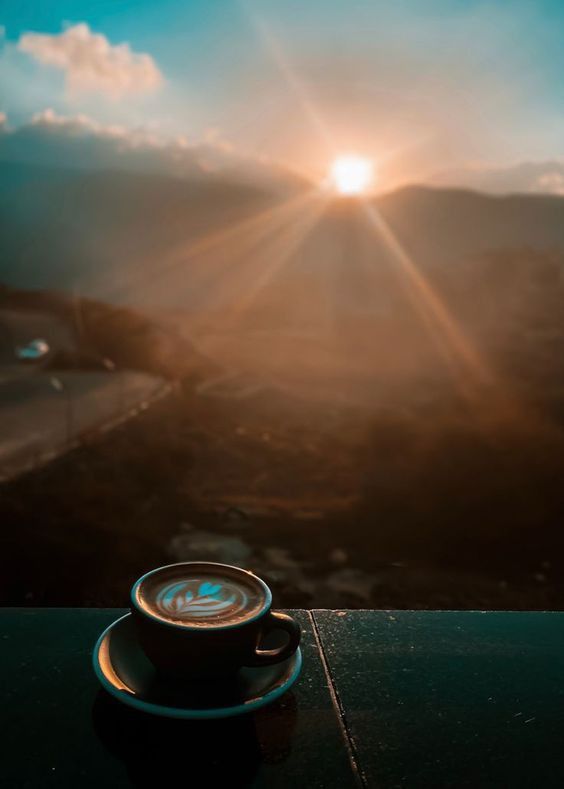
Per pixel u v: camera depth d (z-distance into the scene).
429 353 70.38
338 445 28.84
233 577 1.00
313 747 0.88
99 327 43.97
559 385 49.50
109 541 14.51
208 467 24.42
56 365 38.44
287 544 17.73
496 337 76.44
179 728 0.91
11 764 0.82
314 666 1.08
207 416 32.84
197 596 0.94
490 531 18.91
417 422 29.08
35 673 1.02
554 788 0.83
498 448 25.92
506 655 1.14
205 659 0.87
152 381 38.62
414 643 1.17
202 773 0.83
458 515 19.70
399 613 1.28
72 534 14.03
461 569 16.75
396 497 21.84
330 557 17.02
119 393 32.50
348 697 1.00
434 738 0.91
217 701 0.89
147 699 0.88
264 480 23.75
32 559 12.55
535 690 1.04
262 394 41.84
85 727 0.90
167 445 24.55
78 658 1.07
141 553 14.73
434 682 1.05
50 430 23.64
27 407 27.22
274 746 0.88
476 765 0.87
